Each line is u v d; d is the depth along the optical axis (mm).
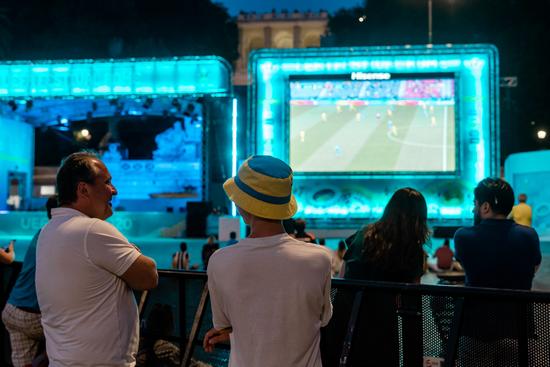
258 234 2094
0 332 4062
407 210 3012
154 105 23781
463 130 17828
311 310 2037
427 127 17828
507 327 2514
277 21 75062
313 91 18156
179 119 29719
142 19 39188
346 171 18031
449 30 37219
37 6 34250
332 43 24391
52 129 30938
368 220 18078
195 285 3377
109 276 2438
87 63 19641
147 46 36969
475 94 17766
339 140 18062
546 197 23469
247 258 2027
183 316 3350
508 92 29766
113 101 20391
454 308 2557
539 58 31312
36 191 31031
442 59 17828
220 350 3229
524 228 3029
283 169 2090
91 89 19609
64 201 2611
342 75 18031
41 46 34594
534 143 33344
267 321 1989
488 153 17672
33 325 3266
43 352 3363
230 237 13320
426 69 17844
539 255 3016
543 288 9523
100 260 2389
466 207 17719
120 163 29812
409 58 17906
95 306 2391
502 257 2973
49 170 31094
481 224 3098
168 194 28625
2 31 32406
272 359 1972
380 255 3014
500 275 2977
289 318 1991
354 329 2709
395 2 39781
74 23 34844
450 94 17766
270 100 18266
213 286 2094
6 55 32781
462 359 2605
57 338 2410
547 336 2410
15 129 26719
